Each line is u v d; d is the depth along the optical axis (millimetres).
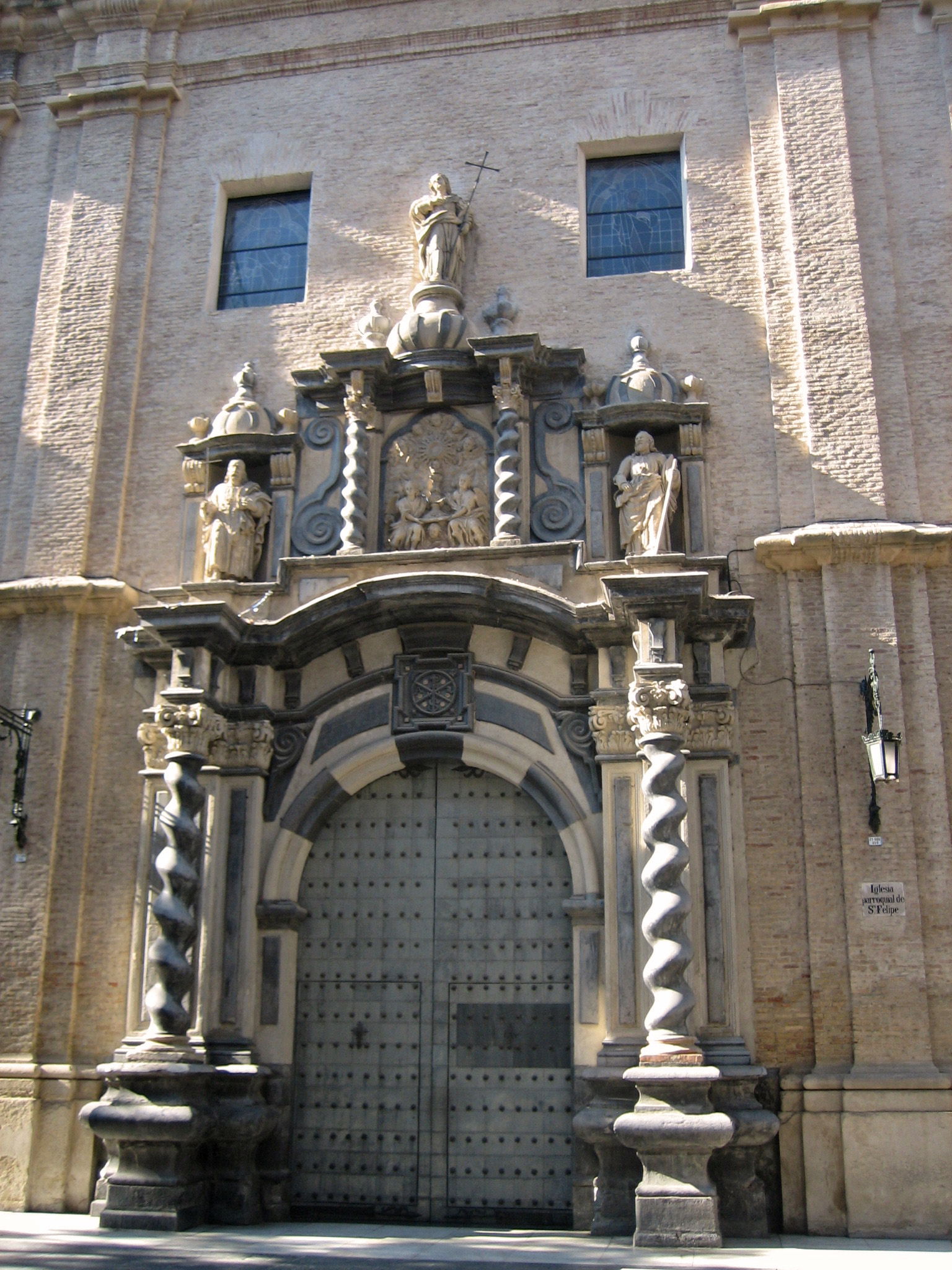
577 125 15367
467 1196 12070
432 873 13055
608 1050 11422
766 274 14273
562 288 14766
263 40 16578
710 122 15086
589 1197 11406
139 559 14648
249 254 16047
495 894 12891
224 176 16141
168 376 15383
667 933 11008
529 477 13922
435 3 16219
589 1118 11203
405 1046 12594
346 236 15500
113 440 15133
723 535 13484
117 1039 12977
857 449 13375
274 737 13203
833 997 11828
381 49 16188
